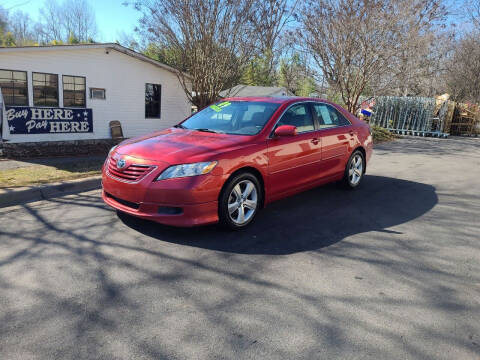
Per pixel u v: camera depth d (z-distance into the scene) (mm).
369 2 13836
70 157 9625
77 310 2623
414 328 2531
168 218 3811
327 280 3180
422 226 4645
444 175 8094
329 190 6406
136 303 2734
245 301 2809
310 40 15586
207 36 14195
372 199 5863
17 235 3969
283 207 5305
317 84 18516
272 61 26562
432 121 18953
